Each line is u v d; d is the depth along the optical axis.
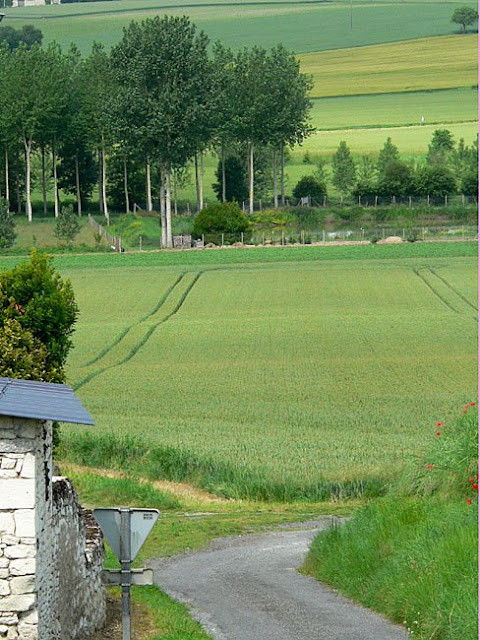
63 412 47.84
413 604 59.53
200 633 58.09
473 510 70.62
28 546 47.12
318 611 64.00
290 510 106.38
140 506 103.94
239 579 74.38
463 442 87.62
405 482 88.81
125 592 43.56
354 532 76.50
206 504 109.19
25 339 97.19
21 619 47.28
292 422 152.25
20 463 47.12
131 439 125.75
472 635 51.69
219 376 192.25
